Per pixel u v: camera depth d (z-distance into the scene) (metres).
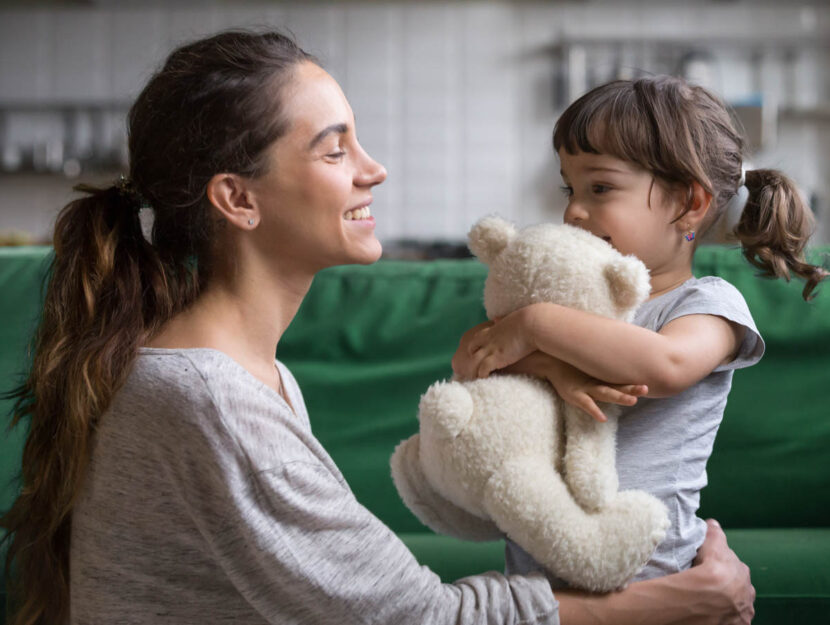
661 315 0.91
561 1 4.31
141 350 0.79
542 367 0.83
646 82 0.95
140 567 0.77
